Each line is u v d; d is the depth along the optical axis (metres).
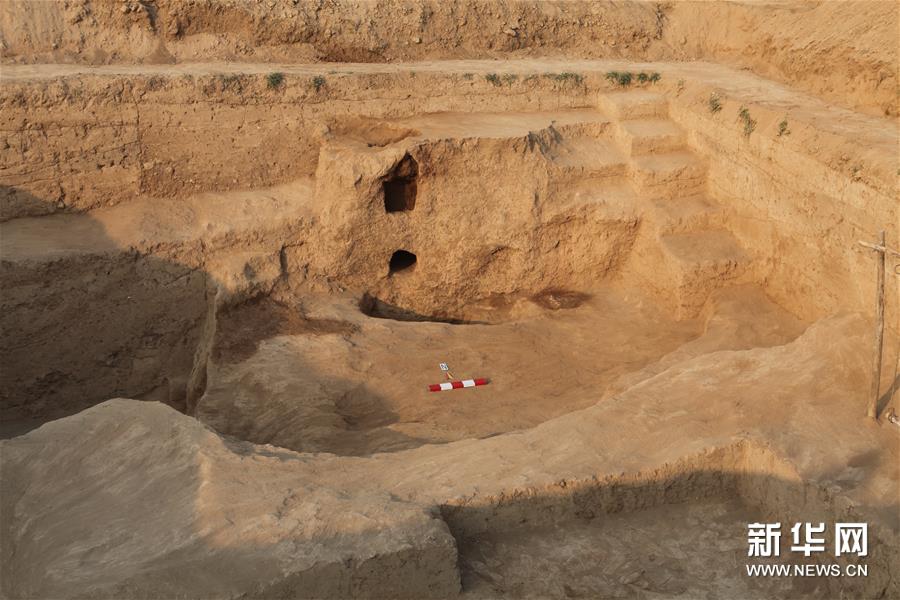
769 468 7.38
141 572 6.11
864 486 6.94
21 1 13.65
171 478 7.21
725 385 8.55
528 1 17.00
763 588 6.73
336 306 12.59
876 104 12.27
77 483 7.26
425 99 13.95
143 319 12.34
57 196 12.38
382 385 10.77
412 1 16.05
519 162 13.10
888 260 9.50
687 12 17.62
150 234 12.23
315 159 13.50
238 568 6.15
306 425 9.81
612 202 13.30
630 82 14.90
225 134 12.98
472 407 10.25
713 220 13.05
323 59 15.11
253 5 14.72
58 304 11.83
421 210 13.06
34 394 12.15
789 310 11.62
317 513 6.61
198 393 11.74
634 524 7.35
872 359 7.95
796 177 11.31
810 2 15.67
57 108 12.10
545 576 6.76
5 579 6.56
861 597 6.57
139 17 14.05
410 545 6.33
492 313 13.57
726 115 12.93
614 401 8.38
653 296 13.03
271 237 12.75
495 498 7.03
